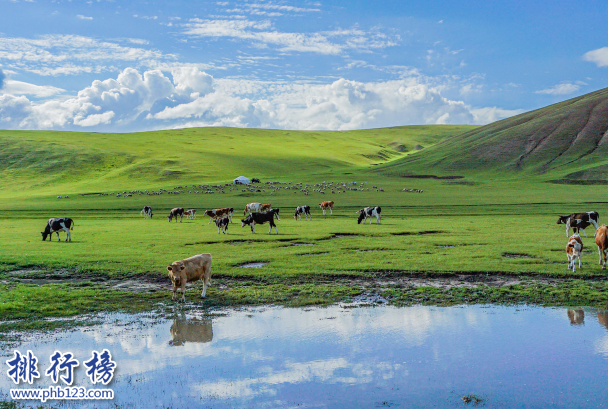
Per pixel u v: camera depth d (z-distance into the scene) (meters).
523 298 16.28
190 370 10.79
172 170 145.62
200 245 29.27
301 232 36.47
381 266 21.19
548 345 12.01
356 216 56.22
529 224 41.56
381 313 14.90
